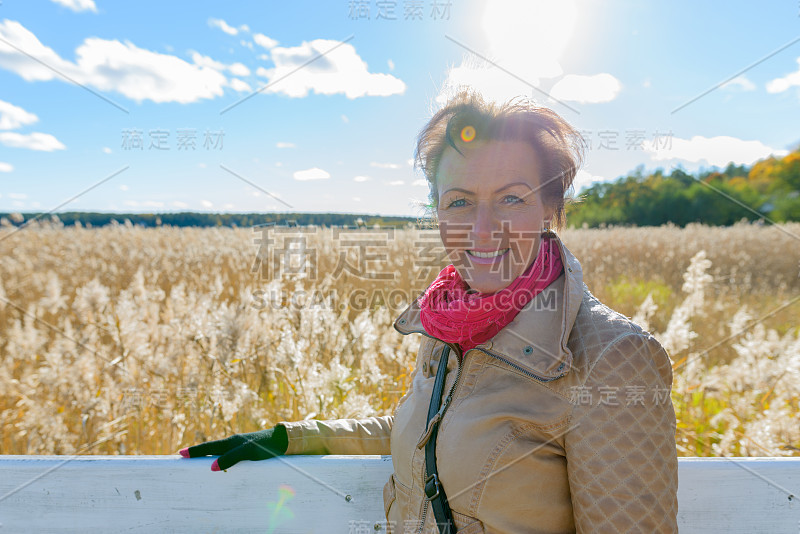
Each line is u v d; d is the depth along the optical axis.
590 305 0.98
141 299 3.18
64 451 2.14
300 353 2.34
